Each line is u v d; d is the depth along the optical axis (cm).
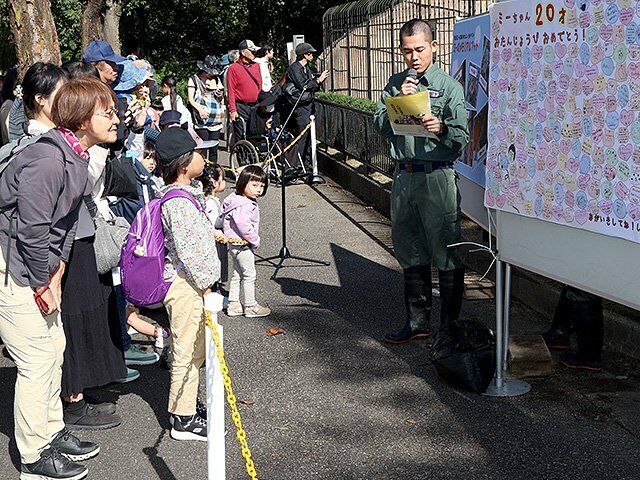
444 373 549
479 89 675
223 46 3186
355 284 798
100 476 451
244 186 682
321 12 3038
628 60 418
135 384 575
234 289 710
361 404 532
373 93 1577
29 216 402
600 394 534
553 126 472
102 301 501
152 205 469
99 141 436
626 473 440
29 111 463
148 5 2931
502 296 541
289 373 587
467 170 711
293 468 454
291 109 1320
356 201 1190
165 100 1202
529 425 496
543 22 470
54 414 462
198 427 490
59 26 2580
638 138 417
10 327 423
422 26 580
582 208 457
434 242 609
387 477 442
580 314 559
